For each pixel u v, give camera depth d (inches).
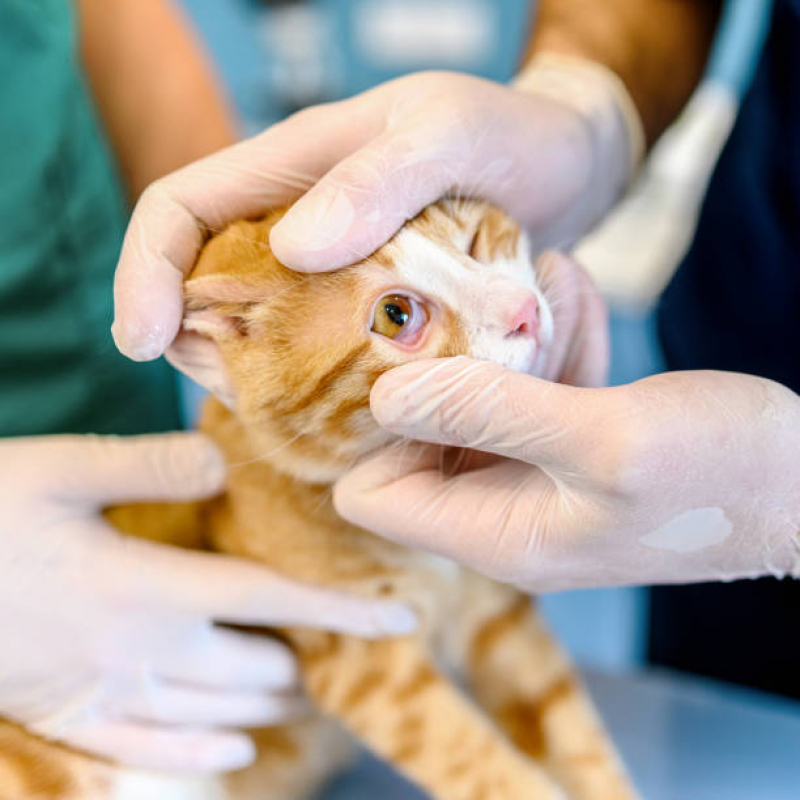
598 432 13.8
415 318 15.8
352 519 16.2
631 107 21.1
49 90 21.1
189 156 24.4
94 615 16.9
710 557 14.9
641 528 14.4
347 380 15.9
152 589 16.9
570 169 18.5
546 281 17.6
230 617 17.1
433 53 55.0
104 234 22.3
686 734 19.7
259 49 54.5
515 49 53.9
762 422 14.0
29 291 20.9
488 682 20.3
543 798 17.4
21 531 16.7
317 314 16.0
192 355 16.7
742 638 22.5
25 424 21.1
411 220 16.4
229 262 16.3
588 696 20.8
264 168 16.7
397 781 20.2
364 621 17.3
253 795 20.3
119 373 22.5
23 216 20.7
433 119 16.2
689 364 23.4
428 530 15.7
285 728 20.1
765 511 14.3
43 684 17.3
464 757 17.7
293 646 18.8
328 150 16.8
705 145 46.0
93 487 17.0
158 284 15.7
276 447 16.8
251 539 18.0
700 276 22.9
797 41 20.8
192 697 17.8
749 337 22.2
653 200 46.4
